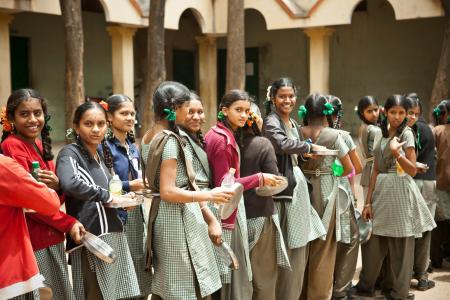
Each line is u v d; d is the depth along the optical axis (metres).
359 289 5.35
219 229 3.53
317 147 4.29
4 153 3.31
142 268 3.91
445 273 6.11
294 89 4.37
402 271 5.08
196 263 3.42
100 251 3.19
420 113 5.79
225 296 3.84
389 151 5.05
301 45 19.03
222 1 16.52
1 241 2.80
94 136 3.48
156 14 12.02
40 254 3.29
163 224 3.43
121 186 3.61
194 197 3.29
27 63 16.22
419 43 17.17
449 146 6.06
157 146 3.35
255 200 3.99
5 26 12.17
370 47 18.03
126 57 14.59
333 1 14.76
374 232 5.09
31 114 3.33
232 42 12.45
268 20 15.70
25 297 2.92
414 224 5.00
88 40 17.69
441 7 13.27
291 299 4.32
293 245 4.21
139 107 18.97
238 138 3.95
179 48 19.70
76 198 3.35
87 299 3.44
